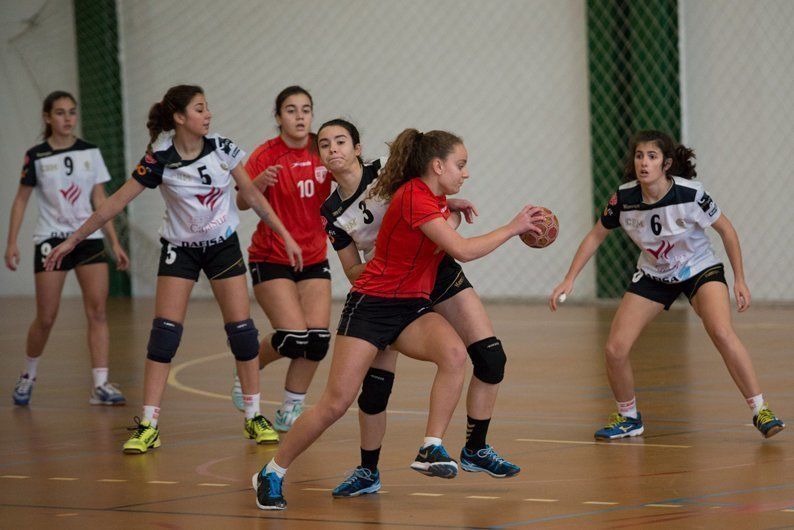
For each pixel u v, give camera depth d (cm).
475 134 2862
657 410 1238
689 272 1110
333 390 815
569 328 2167
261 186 1159
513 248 2830
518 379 1531
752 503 786
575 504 805
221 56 3278
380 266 829
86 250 1468
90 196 1512
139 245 3528
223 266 1152
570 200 2739
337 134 902
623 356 1093
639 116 2602
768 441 1038
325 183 1201
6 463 1059
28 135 3678
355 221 903
